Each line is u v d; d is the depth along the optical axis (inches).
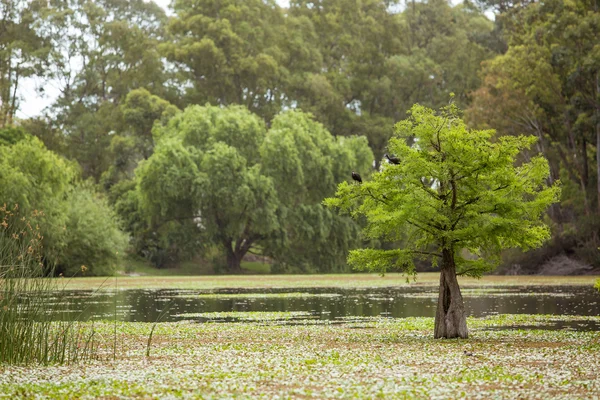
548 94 2714.1
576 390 505.7
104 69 4591.5
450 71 4407.0
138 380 552.7
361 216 3503.9
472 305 1343.5
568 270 2775.6
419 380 544.7
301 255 3508.9
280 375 569.9
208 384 531.5
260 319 1122.7
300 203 3469.5
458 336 851.4
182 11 4488.2
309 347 768.9
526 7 3075.8
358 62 4670.3
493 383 533.0
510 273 2903.5
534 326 991.0
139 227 3334.2
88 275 2770.7
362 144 3668.8
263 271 3587.6
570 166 2947.8
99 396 490.3
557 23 2613.2
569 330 936.3
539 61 2662.4
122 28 4416.8
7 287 673.0
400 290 1911.9
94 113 4419.3
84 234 2696.9
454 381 542.6
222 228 3361.2
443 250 864.9
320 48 4803.2
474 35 3838.6
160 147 3302.2
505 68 2783.0
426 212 836.6
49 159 2495.1
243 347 772.0
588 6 2709.2
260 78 4222.4
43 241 2372.0
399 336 882.1
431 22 4963.1
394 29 4717.0
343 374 574.6
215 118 3540.8
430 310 1274.6
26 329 679.1
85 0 4714.6
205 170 3255.4
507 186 868.0
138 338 871.7
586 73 2566.4
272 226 3233.3
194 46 4067.4
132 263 3321.9
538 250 2869.1
